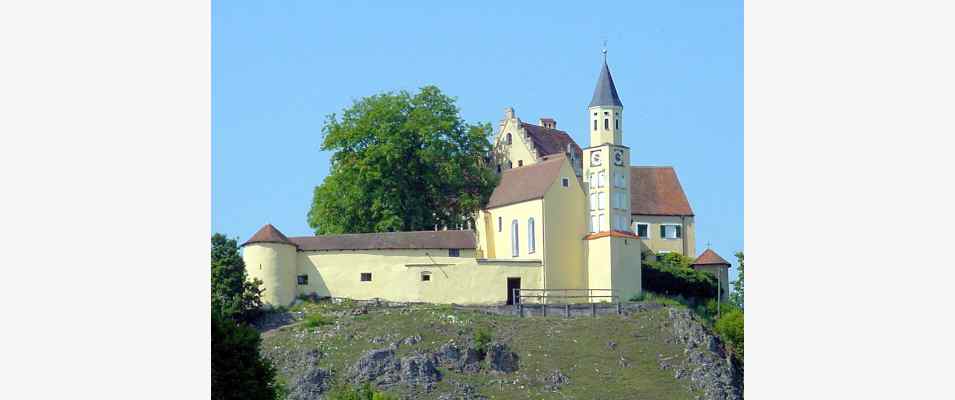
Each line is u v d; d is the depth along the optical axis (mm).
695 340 143875
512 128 184875
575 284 160125
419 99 176500
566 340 143625
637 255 159375
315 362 138250
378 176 167625
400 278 154250
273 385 119125
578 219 162125
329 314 149375
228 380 102375
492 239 167750
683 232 178250
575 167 172750
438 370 136750
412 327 143125
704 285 164125
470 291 154750
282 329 146375
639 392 135375
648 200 178375
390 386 133875
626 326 146750
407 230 169250
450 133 174875
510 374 137500
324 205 171875
